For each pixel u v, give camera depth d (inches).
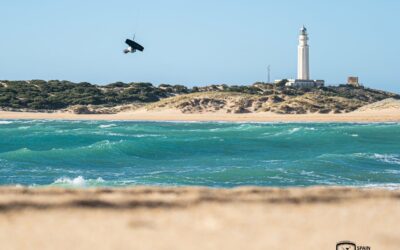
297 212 836.6
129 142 3604.8
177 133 5565.9
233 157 3336.6
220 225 740.0
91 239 659.4
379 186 2171.5
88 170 2694.4
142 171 2650.1
